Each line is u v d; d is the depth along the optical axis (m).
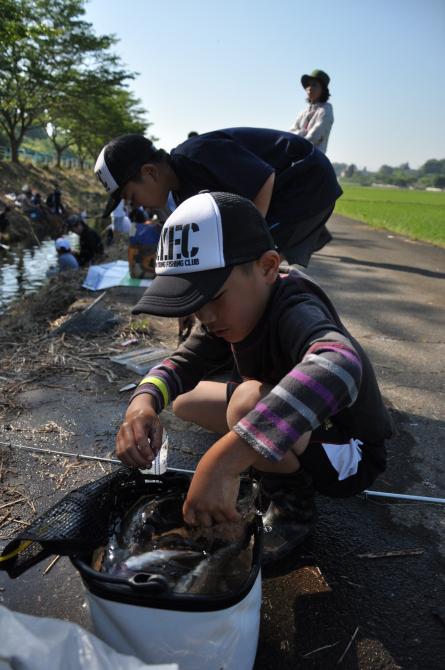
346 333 1.50
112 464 2.17
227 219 1.21
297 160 2.54
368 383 1.50
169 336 3.79
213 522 1.23
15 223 18.53
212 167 2.23
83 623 1.40
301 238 2.71
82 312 3.96
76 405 2.67
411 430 2.56
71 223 9.16
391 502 2.01
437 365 3.47
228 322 1.31
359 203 35.59
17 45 26.91
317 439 1.53
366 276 6.64
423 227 14.86
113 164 2.26
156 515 1.32
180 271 1.22
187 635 1.02
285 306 1.32
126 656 0.92
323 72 5.57
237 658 1.11
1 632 0.90
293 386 1.10
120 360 3.24
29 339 3.71
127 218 11.67
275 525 1.67
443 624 1.45
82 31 29.69
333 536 1.79
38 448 2.26
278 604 1.49
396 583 1.59
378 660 1.33
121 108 40.53
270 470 1.57
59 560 1.66
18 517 1.82
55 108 33.22
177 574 1.15
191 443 2.37
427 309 4.98
